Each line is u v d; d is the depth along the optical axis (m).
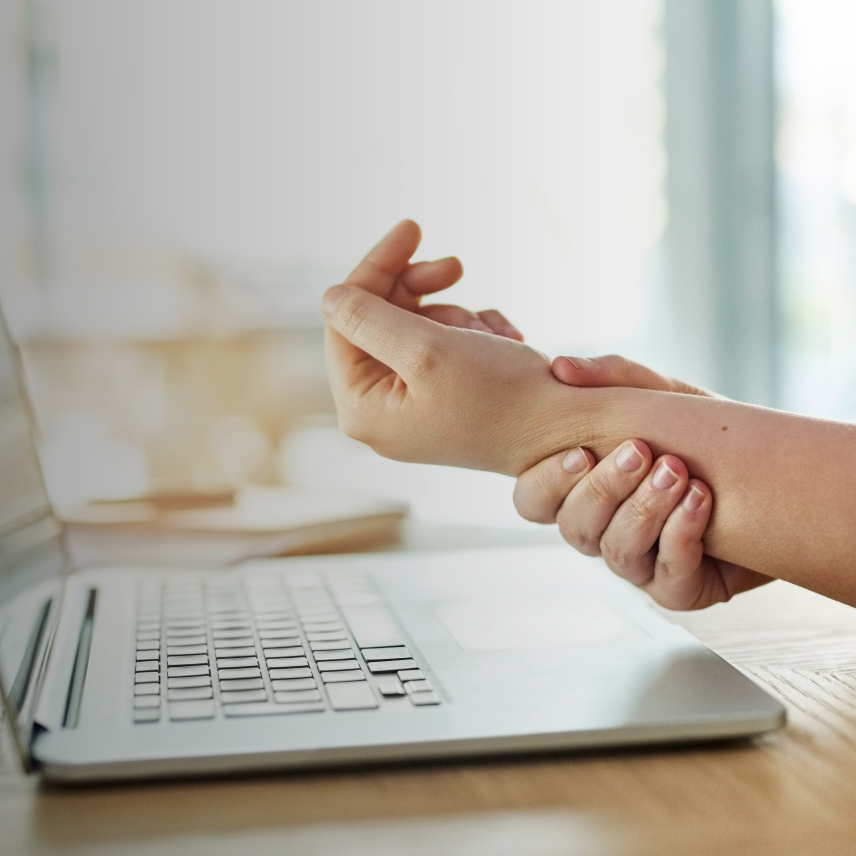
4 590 0.52
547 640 0.59
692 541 0.63
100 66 2.50
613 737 0.50
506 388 0.65
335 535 0.96
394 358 0.65
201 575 0.73
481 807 0.47
